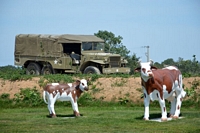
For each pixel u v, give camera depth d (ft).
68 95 61.67
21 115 64.34
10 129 51.42
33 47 110.63
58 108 73.05
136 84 78.07
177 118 57.98
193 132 48.73
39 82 81.41
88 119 58.23
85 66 102.73
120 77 81.05
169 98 58.95
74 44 105.60
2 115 64.44
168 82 56.03
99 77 81.61
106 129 50.93
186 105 71.82
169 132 48.85
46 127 52.65
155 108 71.15
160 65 95.81
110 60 100.48
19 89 80.07
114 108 71.92
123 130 50.21
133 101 74.54
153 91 55.88
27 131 50.14
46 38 107.96
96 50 106.22
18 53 114.11
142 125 53.21
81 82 61.98
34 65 111.04
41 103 76.48
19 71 111.45
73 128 51.78
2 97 78.69
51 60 107.14
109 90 77.46
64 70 105.50
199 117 59.21
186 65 98.58
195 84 75.46
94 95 76.84
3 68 114.73
